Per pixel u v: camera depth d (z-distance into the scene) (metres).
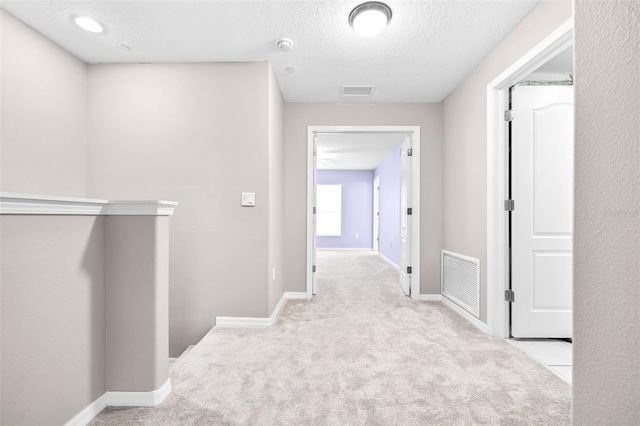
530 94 2.19
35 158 2.13
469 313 2.64
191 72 2.53
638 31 0.50
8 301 1.03
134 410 1.39
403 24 1.98
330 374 1.71
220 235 2.51
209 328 2.51
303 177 3.41
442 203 3.33
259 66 2.50
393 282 4.24
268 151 2.50
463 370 1.76
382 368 1.78
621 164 0.52
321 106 3.40
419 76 2.74
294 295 3.39
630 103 0.51
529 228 2.20
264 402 1.45
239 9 1.86
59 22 2.00
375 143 5.07
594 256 0.56
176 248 2.52
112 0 1.78
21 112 2.02
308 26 2.02
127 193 2.54
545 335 2.19
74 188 2.44
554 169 2.19
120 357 1.43
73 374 1.25
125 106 2.53
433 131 3.37
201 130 2.52
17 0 1.78
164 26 2.03
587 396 0.57
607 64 0.54
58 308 1.19
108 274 1.43
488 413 1.37
